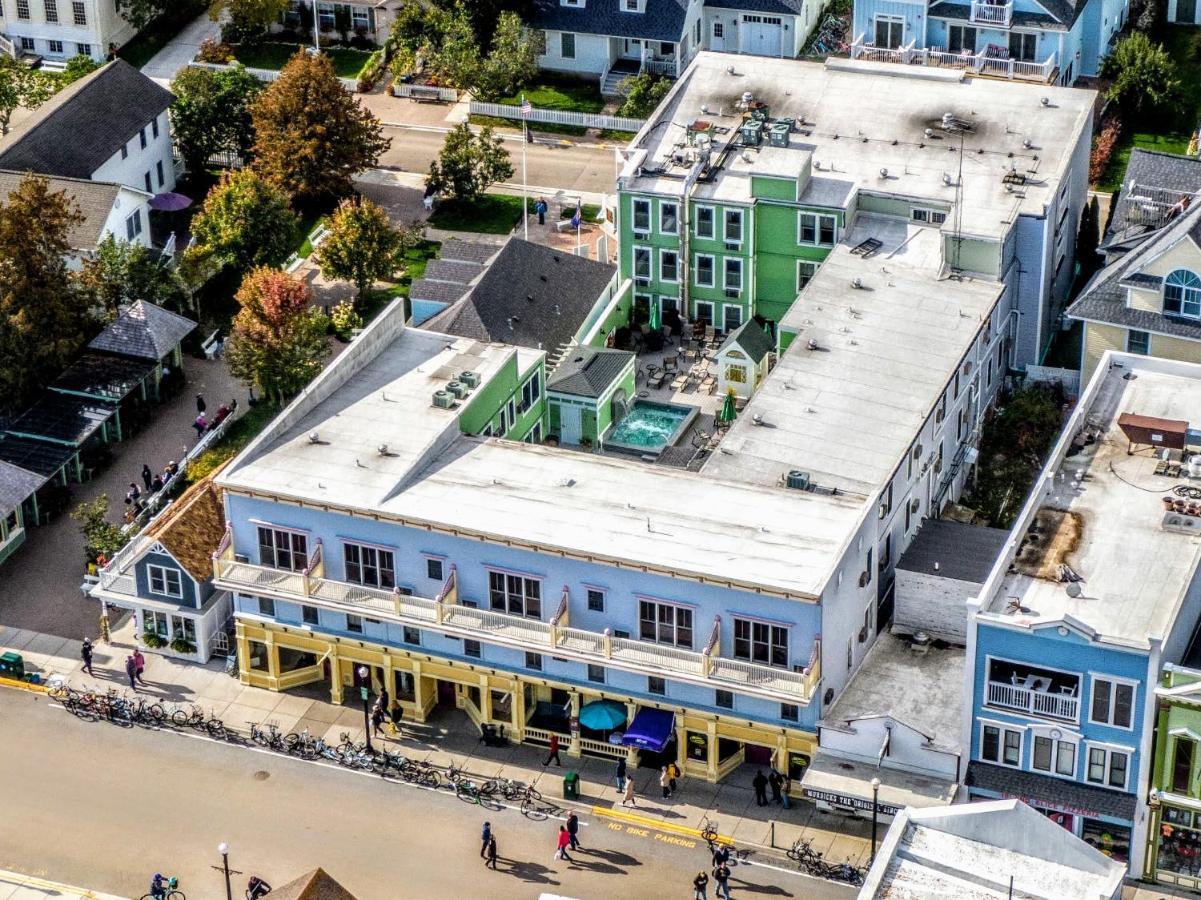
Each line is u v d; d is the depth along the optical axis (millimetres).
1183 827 93188
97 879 97688
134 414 129375
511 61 159375
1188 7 164500
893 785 96625
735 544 99938
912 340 118000
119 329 131000
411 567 103938
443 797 102000
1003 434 124875
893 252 127125
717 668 98125
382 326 116312
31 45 170000
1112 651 91438
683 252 133375
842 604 99188
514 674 103500
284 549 106250
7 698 109188
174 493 123625
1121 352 117000
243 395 132750
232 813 101438
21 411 127188
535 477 106250
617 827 99625
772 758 101500
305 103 147500
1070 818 95688
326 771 103938
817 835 98438
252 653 110125
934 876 82375
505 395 115938
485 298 127750
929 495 114500
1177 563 97312
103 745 105938
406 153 158000
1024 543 99500
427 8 168000
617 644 99812
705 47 167625
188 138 154750
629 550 99562
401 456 107062
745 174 130875
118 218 140875
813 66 141125
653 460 123250
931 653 103875
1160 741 92000
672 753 103625
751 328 129375
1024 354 129625
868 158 133000
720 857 94938
